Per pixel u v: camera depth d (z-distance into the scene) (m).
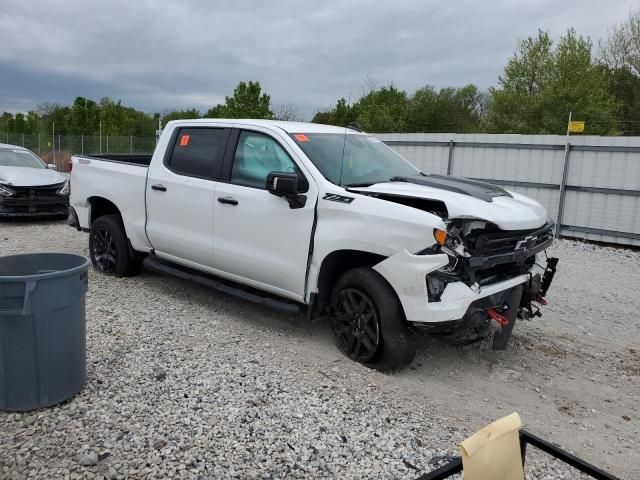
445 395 4.20
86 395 3.77
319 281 4.68
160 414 3.58
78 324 3.68
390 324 4.28
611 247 11.30
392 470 3.12
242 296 5.25
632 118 36.03
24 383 3.46
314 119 32.44
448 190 4.55
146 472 2.99
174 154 5.91
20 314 3.34
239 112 26.81
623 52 36.28
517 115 36.69
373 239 4.23
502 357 5.02
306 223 4.68
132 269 6.84
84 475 2.94
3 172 10.99
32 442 3.21
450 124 46.31
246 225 5.11
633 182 11.09
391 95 39.19
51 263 3.88
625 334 5.87
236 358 4.59
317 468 3.11
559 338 5.63
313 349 4.90
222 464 3.09
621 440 3.71
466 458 1.75
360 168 5.07
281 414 3.67
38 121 51.09
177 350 4.67
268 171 5.06
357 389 4.15
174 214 5.80
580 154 11.70
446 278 4.14
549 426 3.84
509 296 4.55
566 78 35.03
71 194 7.22
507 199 4.71
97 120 44.16
